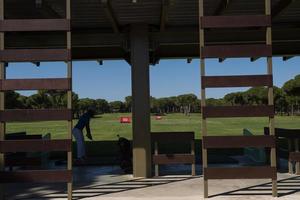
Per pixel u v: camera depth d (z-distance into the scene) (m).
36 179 8.21
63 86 8.26
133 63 10.99
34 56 8.27
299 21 12.20
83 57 15.38
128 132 31.52
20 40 12.11
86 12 10.48
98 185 9.90
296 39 12.29
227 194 8.69
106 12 9.36
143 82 10.95
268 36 8.44
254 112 8.40
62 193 9.05
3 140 8.22
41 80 8.24
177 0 9.64
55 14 10.47
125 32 11.76
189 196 8.52
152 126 41.19
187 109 127.81
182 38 12.00
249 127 36.62
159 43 11.98
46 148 8.21
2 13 8.32
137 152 10.92
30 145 8.22
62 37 12.12
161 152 16.39
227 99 114.38
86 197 8.52
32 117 8.23
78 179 10.83
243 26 8.43
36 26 8.29
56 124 52.72
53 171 8.21
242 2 10.08
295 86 82.00
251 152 14.54
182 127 38.94
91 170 12.38
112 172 11.91
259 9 10.76
